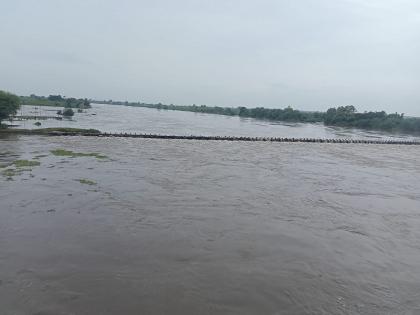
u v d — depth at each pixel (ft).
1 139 152.76
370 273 44.04
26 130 180.34
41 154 116.16
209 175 94.12
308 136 263.08
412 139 277.03
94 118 350.23
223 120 460.96
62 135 177.99
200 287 38.88
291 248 49.75
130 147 145.28
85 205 64.18
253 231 55.31
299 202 72.69
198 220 58.95
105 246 47.83
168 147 151.74
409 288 40.93
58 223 55.26
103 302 35.55
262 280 40.91
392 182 99.60
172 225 56.18
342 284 41.06
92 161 106.93
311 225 59.47
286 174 101.40
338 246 51.44
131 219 58.08
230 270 42.86
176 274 41.37
